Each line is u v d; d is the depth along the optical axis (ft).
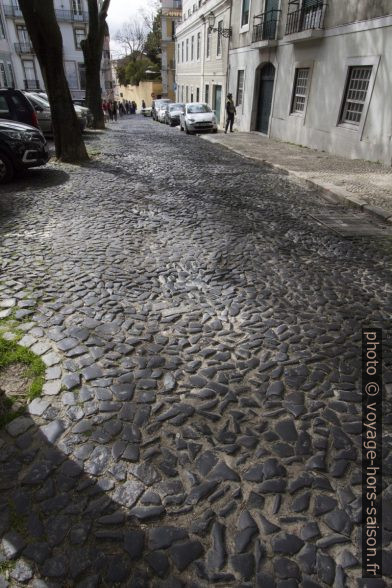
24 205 21.89
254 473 6.86
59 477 6.70
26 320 10.98
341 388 8.84
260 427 7.79
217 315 11.55
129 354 9.74
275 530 5.97
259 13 58.59
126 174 31.17
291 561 5.57
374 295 13.15
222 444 7.40
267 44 54.08
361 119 37.55
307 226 20.20
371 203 23.45
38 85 137.28
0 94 36.99
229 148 47.91
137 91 205.98
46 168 32.86
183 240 17.33
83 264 14.57
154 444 7.36
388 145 34.60
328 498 6.47
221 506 6.31
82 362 9.40
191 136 64.13
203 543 5.77
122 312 11.51
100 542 5.76
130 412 8.05
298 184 29.99
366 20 35.45
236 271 14.48
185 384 8.82
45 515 6.10
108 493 6.45
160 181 29.17
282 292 13.07
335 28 40.19
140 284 13.23
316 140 46.11
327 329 11.06
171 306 11.95
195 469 6.91
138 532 5.90
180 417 7.96
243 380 9.00
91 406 8.16
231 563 5.53
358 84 38.40
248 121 67.77
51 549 5.65
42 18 30.42
